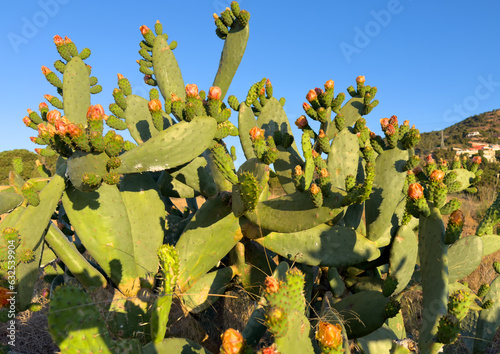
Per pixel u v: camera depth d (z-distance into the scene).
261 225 2.39
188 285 2.42
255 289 2.70
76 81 3.05
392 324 2.67
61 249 2.27
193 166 2.68
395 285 2.01
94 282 2.31
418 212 1.88
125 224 2.36
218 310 2.88
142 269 2.43
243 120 2.85
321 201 2.10
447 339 1.48
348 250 2.55
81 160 1.97
